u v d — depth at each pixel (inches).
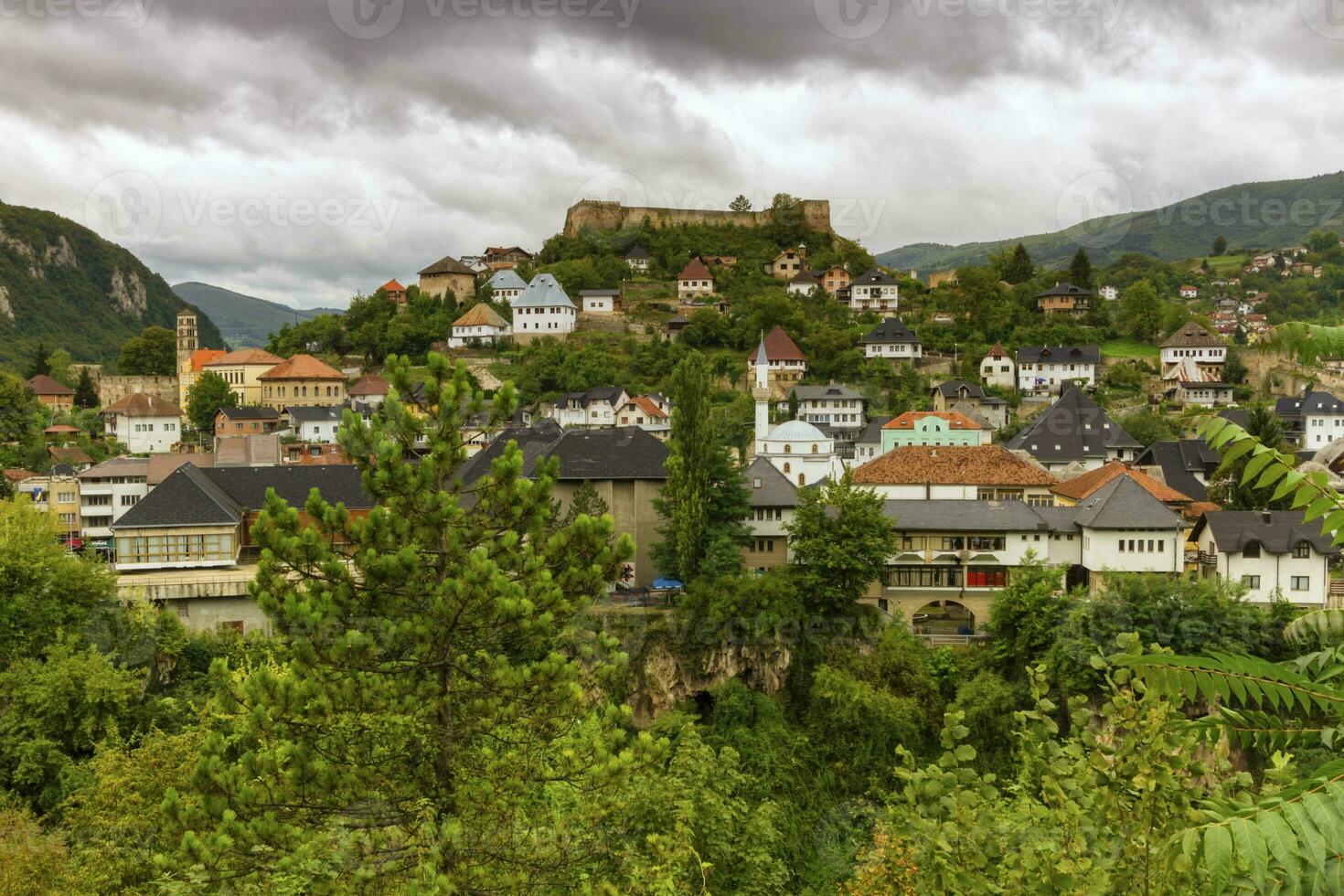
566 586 936.9
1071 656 2308.1
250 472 3176.7
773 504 3065.9
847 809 2271.2
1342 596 2746.1
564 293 7819.9
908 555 2945.4
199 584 2544.3
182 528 2851.9
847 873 2038.6
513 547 905.5
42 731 1859.0
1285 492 348.5
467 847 816.3
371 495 903.7
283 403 6820.9
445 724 869.8
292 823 807.1
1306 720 408.5
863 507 2753.4
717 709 2490.2
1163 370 6958.7
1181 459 4350.4
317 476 3186.5
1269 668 344.2
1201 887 473.4
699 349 7455.7
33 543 2228.1
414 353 7711.6
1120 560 2854.3
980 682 2454.5
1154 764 521.7
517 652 948.6
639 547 3034.0
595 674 938.7
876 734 2395.4
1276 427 4753.9
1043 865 545.6
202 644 2341.3
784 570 2832.2
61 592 2196.1
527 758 882.1
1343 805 282.8
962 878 549.0
